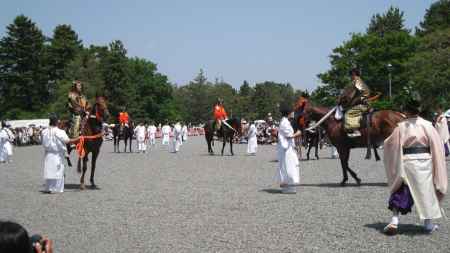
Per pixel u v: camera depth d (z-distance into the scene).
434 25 73.94
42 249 3.01
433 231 7.70
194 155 29.86
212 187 13.69
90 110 14.34
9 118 76.56
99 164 23.27
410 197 7.50
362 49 62.88
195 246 6.97
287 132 12.13
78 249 6.96
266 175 16.97
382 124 13.38
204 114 116.81
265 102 116.75
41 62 83.25
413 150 7.50
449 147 23.55
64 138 13.30
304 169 18.77
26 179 17.33
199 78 121.50
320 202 10.65
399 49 59.81
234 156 28.30
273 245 6.95
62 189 13.40
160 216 9.34
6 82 80.81
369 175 15.85
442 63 48.47
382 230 7.80
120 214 9.66
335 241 7.12
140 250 6.83
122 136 35.81
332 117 13.79
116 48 80.50
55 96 80.38
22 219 9.35
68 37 92.56
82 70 77.69
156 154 31.61
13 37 81.19
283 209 9.88
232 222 8.62
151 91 104.06
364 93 13.67
